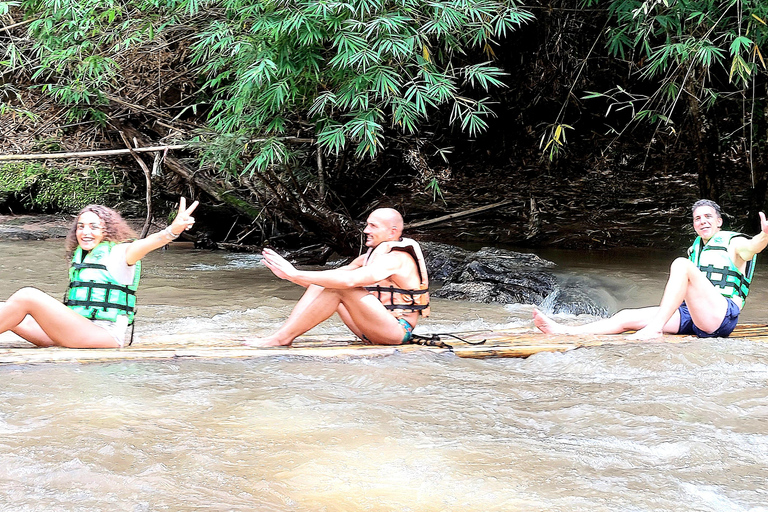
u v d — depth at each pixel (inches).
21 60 386.0
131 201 546.3
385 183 590.2
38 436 133.2
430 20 278.2
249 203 439.2
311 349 196.2
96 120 407.5
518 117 625.0
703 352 193.3
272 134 357.4
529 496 114.7
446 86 276.1
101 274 194.4
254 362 185.8
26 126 438.3
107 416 144.5
